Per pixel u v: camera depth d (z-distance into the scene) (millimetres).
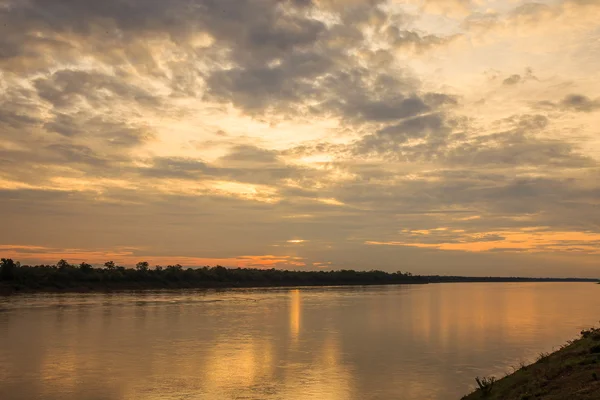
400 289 196750
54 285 133500
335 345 42344
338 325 57531
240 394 26047
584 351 23250
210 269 197125
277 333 50062
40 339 45062
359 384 28172
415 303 99375
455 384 28203
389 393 26266
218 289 172750
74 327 53875
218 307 83812
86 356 36562
